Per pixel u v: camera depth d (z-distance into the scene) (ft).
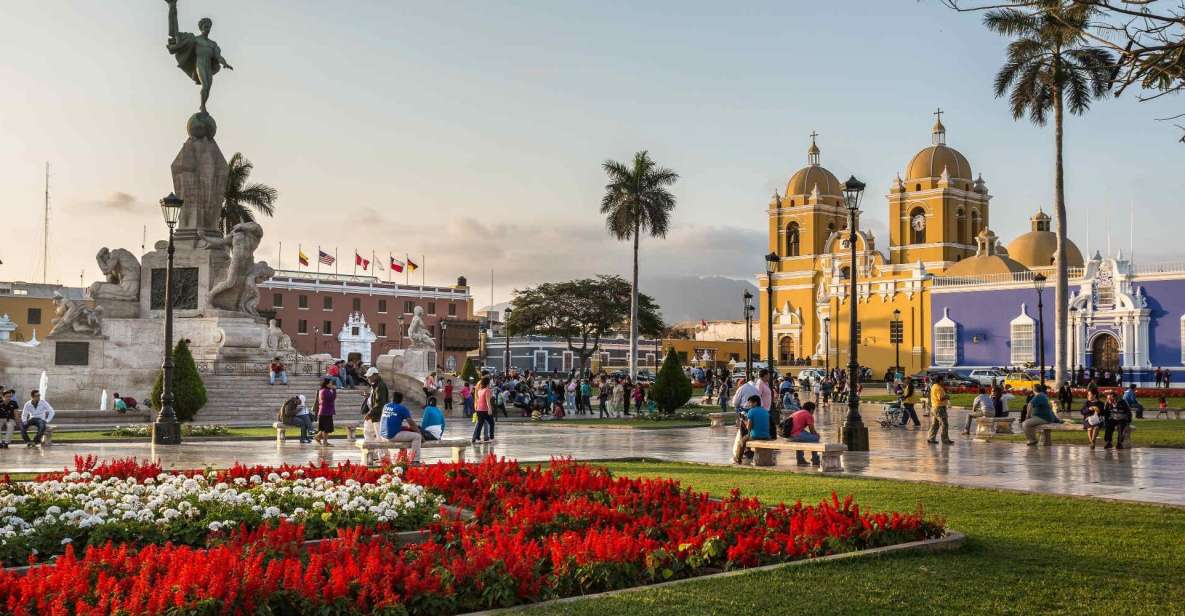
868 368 258.57
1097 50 117.29
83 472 41.14
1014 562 30.83
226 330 121.70
